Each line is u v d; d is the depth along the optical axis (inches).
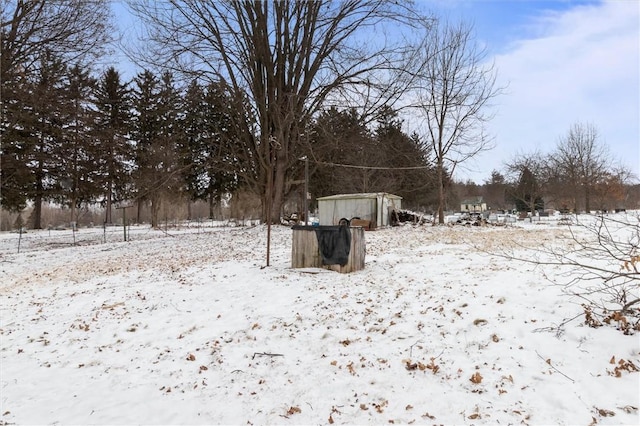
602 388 156.0
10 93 827.4
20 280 528.4
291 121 951.0
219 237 839.1
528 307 240.8
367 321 257.1
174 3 909.2
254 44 992.2
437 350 204.7
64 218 2290.8
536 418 142.9
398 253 522.0
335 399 171.0
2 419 172.7
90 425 165.0
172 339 262.5
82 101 1083.9
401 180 1631.4
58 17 845.8
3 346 275.1
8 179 1102.4
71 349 260.7
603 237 215.0
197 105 1077.1
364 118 988.6
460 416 148.9
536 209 2194.9
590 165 1669.5
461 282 322.0
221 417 165.8
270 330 259.4
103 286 437.4
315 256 438.9
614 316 207.8
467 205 2765.7
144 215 2260.1
